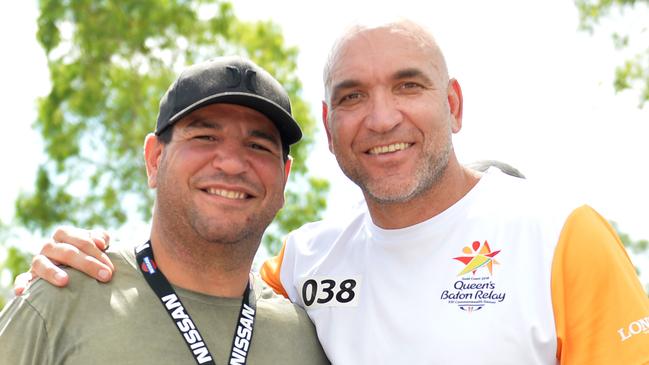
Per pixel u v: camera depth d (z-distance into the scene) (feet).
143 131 51.80
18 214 52.34
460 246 12.70
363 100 12.94
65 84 51.34
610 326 11.46
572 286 11.89
